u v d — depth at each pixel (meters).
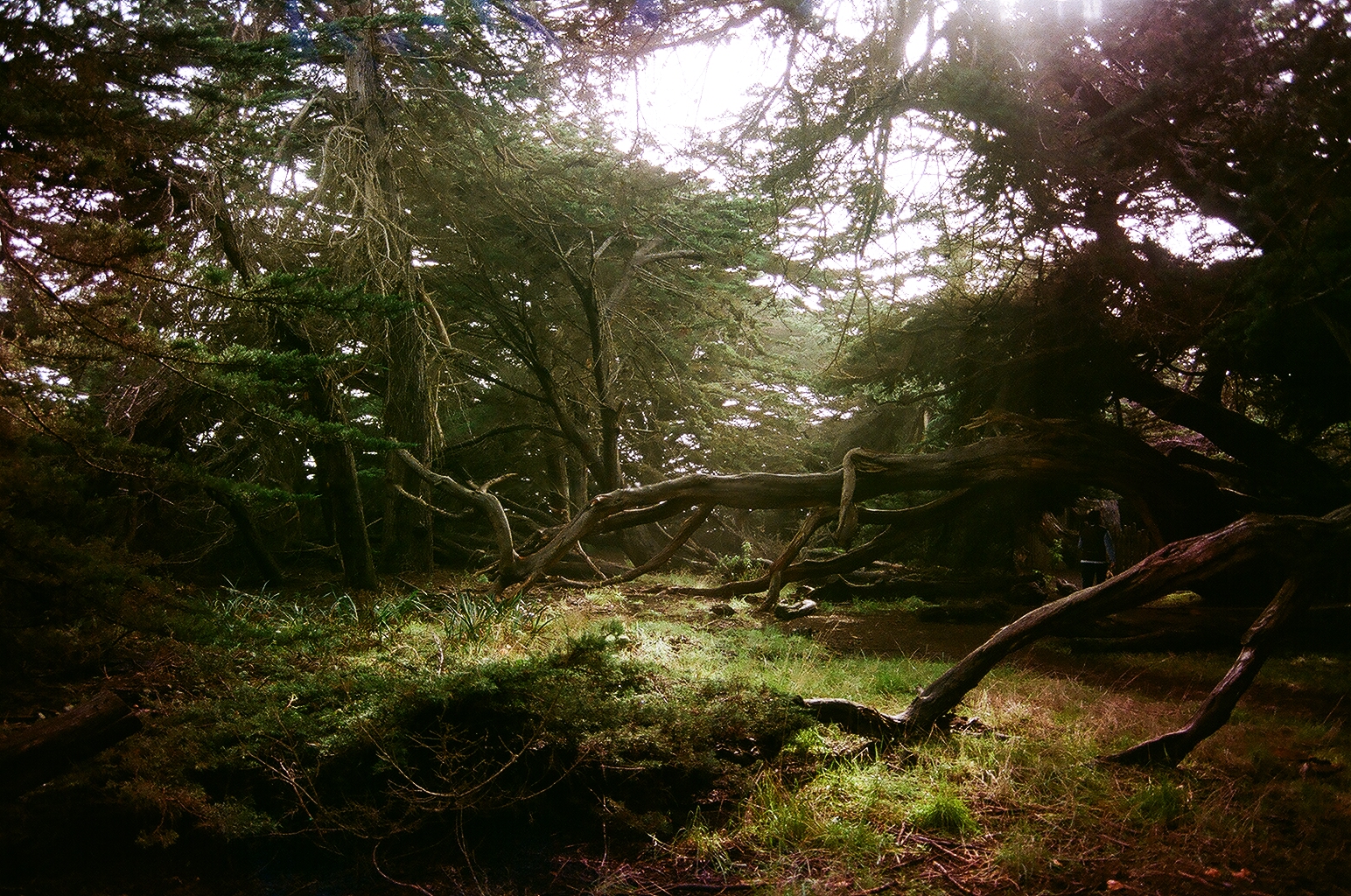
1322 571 7.07
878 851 5.11
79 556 6.16
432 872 5.09
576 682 6.85
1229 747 7.04
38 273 6.20
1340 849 5.18
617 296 21.47
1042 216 12.44
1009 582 17.22
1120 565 21.84
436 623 11.74
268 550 20.20
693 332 23.72
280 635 9.95
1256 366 13.33
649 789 5.86
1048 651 12.17
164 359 6.61
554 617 12.09
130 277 6.33
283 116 15.02
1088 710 8.04
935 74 11.44
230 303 6.89
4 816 4.79
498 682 6.56
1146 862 5.03
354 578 15.82
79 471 6.91
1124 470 14.58
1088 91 10.24
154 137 7.72
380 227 15.36
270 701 6.57
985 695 8.46
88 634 6.73
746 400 25.09
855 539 22.25
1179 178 10.34
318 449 15.96
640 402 25.38
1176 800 5.73
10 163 5.87
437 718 6.12
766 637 12.22
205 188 11.14
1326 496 14.47
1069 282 13.76
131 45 8.13
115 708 4.62
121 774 5.34
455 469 23.39
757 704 6.93
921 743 6.80
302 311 7.05
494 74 15.03
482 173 18.28
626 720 6.42
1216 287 11.55
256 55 9.39
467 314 21.72
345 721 5.88
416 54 15.03
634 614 13.91
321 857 5.23
